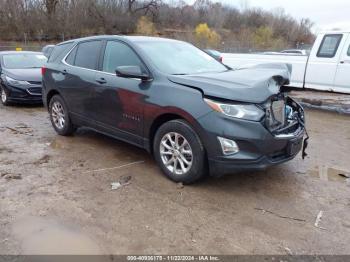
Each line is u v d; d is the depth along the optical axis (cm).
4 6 3984
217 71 484
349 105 1006
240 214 364
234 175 458
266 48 4559
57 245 309
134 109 455
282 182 444
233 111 374
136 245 311
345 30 904
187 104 398
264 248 310
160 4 5778
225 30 6019
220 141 379
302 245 316
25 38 3744
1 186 417
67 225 339
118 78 480
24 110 880
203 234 328
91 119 541
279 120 409
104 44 527
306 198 403
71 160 506
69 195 398
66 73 578
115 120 492
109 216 355
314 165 509
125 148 561
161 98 421
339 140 646
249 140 372
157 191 410
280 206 383
